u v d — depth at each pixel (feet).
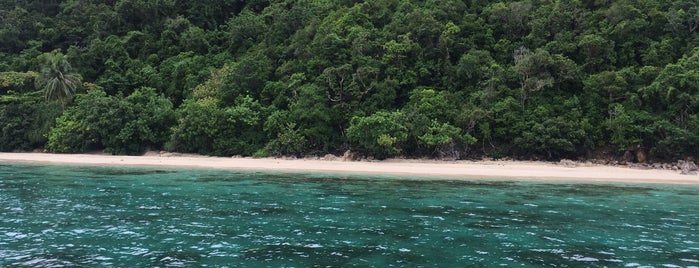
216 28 222.69
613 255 36.76
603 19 150.82
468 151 133.90
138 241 40.19
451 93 144.46
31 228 45.03
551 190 77.20
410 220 50.44
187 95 175.01
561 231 45.47
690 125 116.16
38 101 188.34
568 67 135.44
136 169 112.06
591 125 126.93
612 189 79.00
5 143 178.60
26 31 235.40
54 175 97.04
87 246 38.42
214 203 61.21
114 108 159.53
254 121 145.38
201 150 150.71
